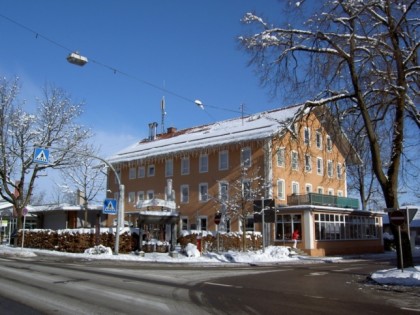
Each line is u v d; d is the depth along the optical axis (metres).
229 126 51.12
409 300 12.47
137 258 28.66
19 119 41.50
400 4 17.73
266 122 46.03
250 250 35.72
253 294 13.10
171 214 33.12
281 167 42.97
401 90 18.52
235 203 41.03
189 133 56.59
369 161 21.83
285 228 40.00
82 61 19.31
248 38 19.47
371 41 18.48
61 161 43.16
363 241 45.59
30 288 13.21
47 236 37.84
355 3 17.91
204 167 47.50
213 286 14.92
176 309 10.08
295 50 19.64
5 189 41.31
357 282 17.19
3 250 34.38
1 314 9.30
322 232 39.91
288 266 26.55
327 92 20.50
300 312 10.14
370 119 19.69
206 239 34.25
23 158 41.84
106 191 54.81
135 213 33.97
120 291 12.81
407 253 18.70
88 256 29.72
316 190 47.91
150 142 60.75
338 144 22.69
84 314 9.33
